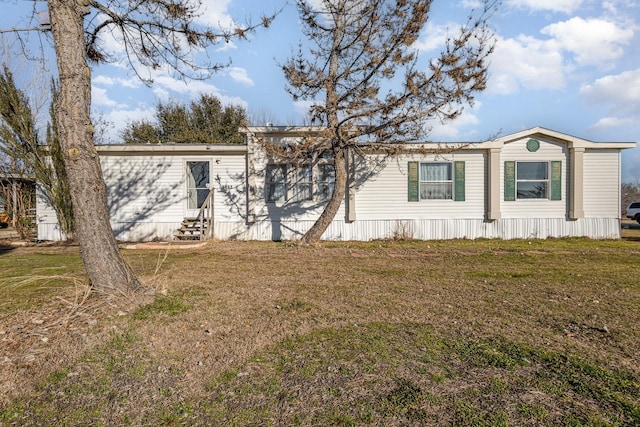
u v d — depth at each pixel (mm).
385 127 10883
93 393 2861
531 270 7820
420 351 3557
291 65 10852
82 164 4848
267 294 5621
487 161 13867
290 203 13531
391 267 8156
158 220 13531
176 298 5129
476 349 3598
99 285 4895
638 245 12219
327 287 6152
